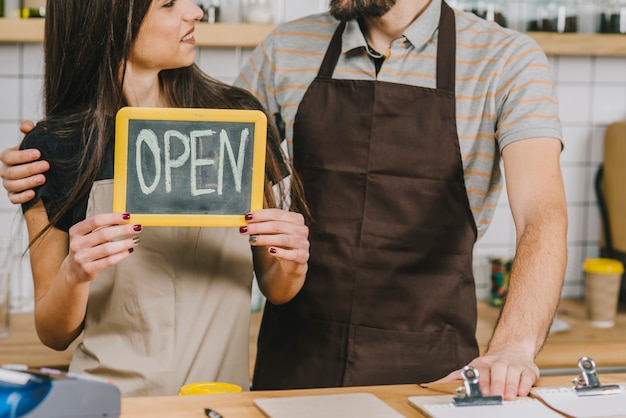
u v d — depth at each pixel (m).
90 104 1.61
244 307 1.67
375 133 1.83
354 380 1.82
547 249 1.50
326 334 1.85
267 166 1.70
